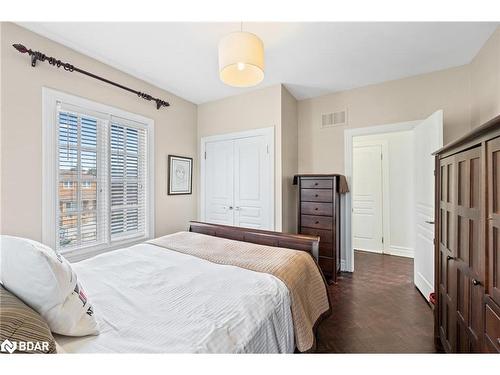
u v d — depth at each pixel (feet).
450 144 4.59
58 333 2.83
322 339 6.01
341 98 11.14
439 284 5.61
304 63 8.58
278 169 10.46
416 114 9.48
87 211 8.09
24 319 2.34
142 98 9.89
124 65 8.72
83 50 7.70
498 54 6.56
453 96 8.81
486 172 3.39
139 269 5.07
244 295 3.88
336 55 8.05
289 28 6.59
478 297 3.66
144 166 10.11
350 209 10.98
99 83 8.32
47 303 2.72
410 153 13.70
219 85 10.49
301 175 10.37
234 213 11.66
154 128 10.44
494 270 3.22
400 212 13.94
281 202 10.39
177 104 11.61
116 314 3.44
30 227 6.63
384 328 6.49
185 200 12.08
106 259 5.65
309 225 10.24
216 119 12.19
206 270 4.92
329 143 11.44
